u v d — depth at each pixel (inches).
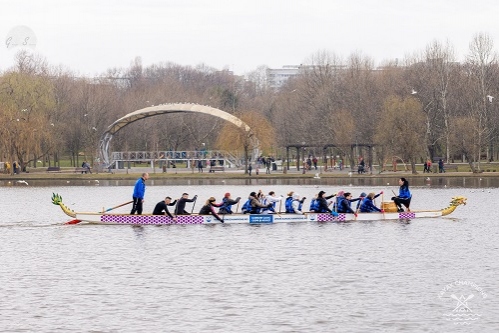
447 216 4402.1
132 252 3159.5
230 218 3998.5
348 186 7101.4
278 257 3019.2
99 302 2309.3
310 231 3732.8
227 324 2094.0
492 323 2108.8
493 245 3304.6
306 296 2369.6
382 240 3444.9
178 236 3587.6
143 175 4033.0
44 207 5369.1
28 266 2859.3
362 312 2201.0
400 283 2534.5
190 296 2374.5
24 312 2204.7
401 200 4224.9
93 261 2957.7
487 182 7598.4
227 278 2620.6
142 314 2188.7
